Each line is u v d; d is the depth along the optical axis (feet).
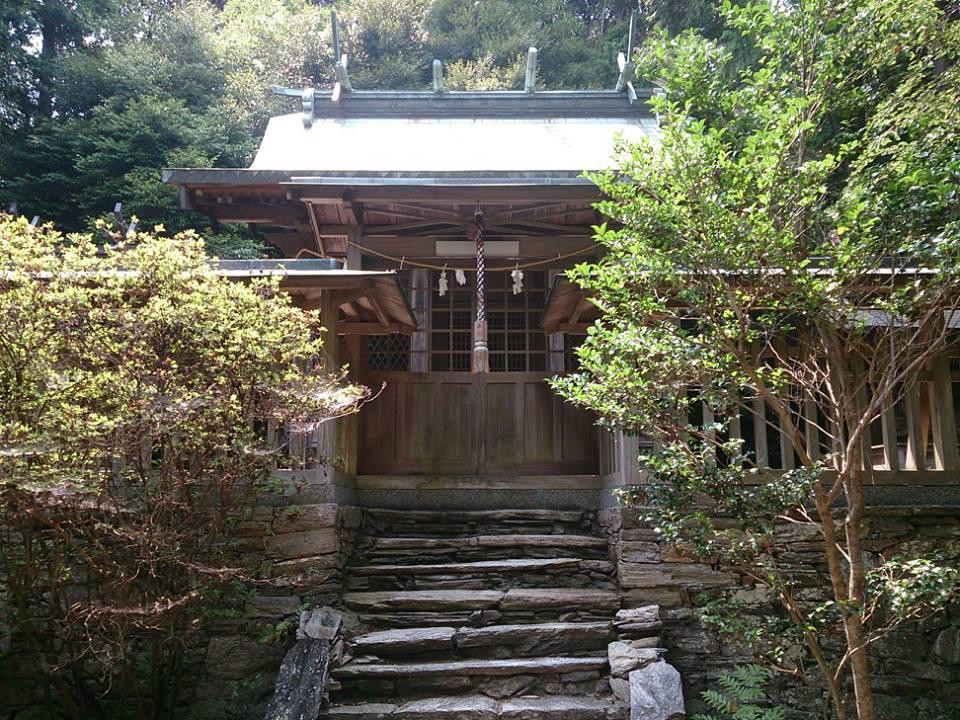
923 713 16.21
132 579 14.11
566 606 17.61
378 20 66.54
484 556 19.76
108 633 15.10
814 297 11.73
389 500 22.06
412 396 23.50
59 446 12.91
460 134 29.17
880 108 14.94
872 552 17.80
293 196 23.16
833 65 13.71
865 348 17.43
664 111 13.15
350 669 15.67
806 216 12.53
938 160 12.60
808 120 12.79
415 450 23.21
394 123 30.07
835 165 12.57
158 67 55.83
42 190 48.49
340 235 24.99
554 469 23.34
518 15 66.44
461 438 23.34
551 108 30.60
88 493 13.07
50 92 54.80
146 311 13.82
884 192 12.14
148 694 16.10
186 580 15.58
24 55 53.83
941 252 11.21
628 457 18.65
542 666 15.87
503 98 30.66
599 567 18.92
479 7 67.97
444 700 15.35
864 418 12.13
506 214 24.70
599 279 13.76
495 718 14.75
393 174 22.43
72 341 13.96
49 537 16.07
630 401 13.28
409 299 27.30
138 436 13.52
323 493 18.45
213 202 24.63
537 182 22.43
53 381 13.23
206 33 62.95
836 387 16.35
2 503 13.55
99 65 54.29
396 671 15.62
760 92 13.80
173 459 14.26
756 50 29.86
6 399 13.62
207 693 16.43
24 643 16.61
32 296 13.80
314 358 17.85
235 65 62.34
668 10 36.29
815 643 12.23
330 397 15.05
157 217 44.29
